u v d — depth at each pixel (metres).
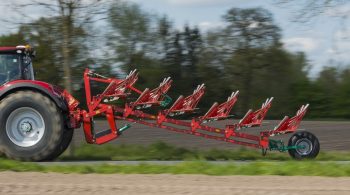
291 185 12.58
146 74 66.75
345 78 77.50
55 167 14.95
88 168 14.73
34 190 11.79
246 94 76.56
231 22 77.44
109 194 11.52
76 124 18.81
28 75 18.53
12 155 17.08
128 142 30.12
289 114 77.00
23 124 17.30
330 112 76.69
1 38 23.50
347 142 33.47
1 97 17.41
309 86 77.12
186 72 75.62
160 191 11.81
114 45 37.25
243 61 77.00
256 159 20.67
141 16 61.84
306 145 20.69
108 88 19.25
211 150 23.56
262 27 77.00
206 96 73.81
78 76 25.25
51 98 17.44
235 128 20.44
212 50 77.50
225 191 11.84
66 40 22.59
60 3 22.12
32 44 23.50
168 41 75.25
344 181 13.20
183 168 14.95
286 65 77.94
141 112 19.73
